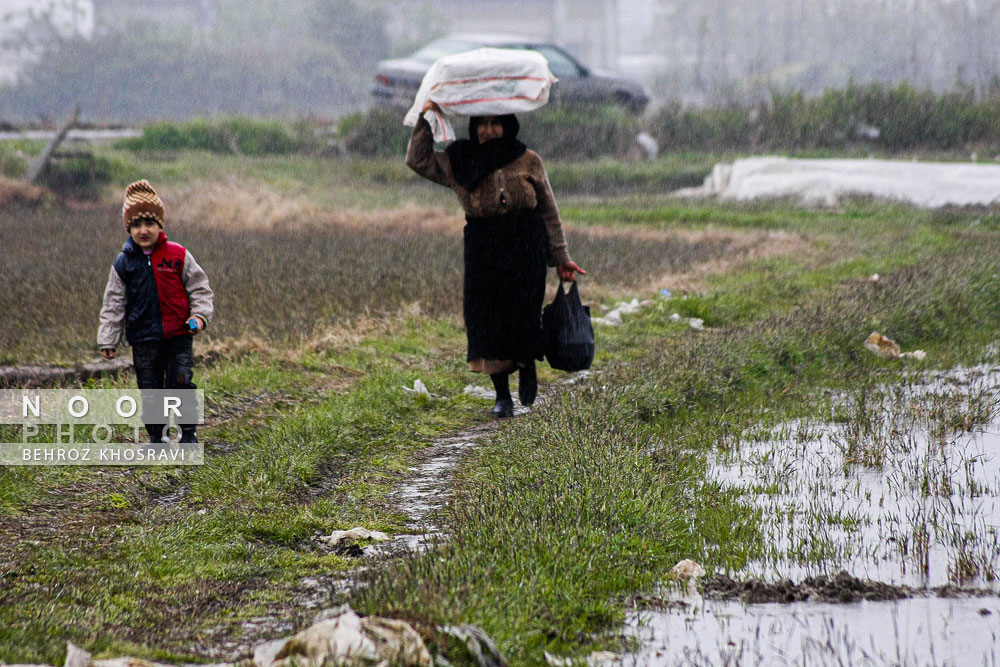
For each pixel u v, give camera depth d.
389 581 9.31
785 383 20.81
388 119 77.31
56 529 12.45
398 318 26.44
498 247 16.95
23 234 43.88
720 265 38.25
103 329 15.43
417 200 61.38
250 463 14.95
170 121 82.62
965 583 10.32
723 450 16.16
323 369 21.39
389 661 7.49
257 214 53.50
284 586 10.93
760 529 12.14
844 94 81.69
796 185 60.38
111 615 9.78
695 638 9.11
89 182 61.25
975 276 30.12
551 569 10.27
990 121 77.81
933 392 19.52
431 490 14.65
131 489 14.04
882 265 36.44
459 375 21.89
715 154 78.62
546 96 16.58
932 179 58.78
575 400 18.12
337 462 15.95
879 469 14.79
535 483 13.09
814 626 9.31
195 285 15.72
